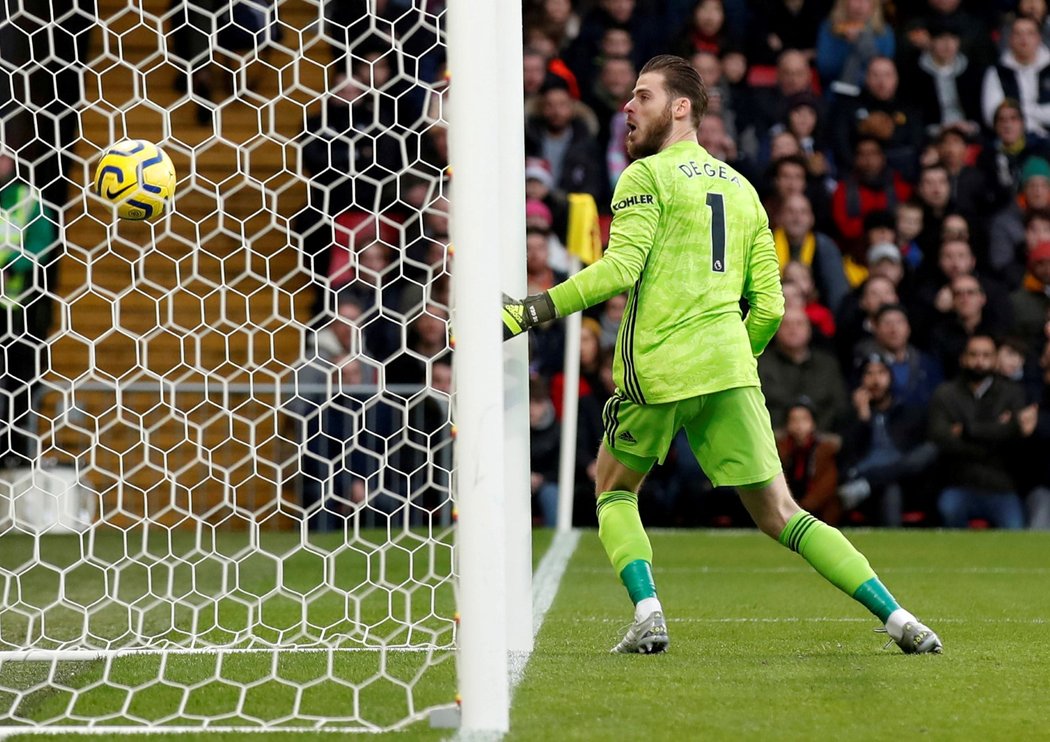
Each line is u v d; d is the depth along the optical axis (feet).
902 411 121.60
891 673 49.47
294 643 56.95
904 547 102.78
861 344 122.62
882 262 127.34
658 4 141.90
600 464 55.67
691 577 84.43
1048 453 122.01
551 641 57.93
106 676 47.32
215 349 127.54
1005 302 127.85
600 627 62.39
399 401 115.34
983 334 123.95
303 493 114.93
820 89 138.62
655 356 51.85
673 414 52.42
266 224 131.75
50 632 62.23
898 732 39.83
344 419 115.24
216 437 119.03
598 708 43.06
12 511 68.28
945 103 139.85
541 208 124.26
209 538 108.06
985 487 120.16
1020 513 120.67
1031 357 127.54
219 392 119.96
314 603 71.26
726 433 52.60
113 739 39.50
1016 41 139.44
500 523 40.29
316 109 134.31
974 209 131.44
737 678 48.34
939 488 120.98
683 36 139.85
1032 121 137.69
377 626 62.03
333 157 128.88
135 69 62.59
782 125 135.74
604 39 138.10
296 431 115.85
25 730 40.22
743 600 73.20
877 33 138.82
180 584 81.00
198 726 40.93
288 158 134.72
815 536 54.08
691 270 51.90
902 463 119.75
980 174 132.36
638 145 54.29
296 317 129.08
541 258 123.65
